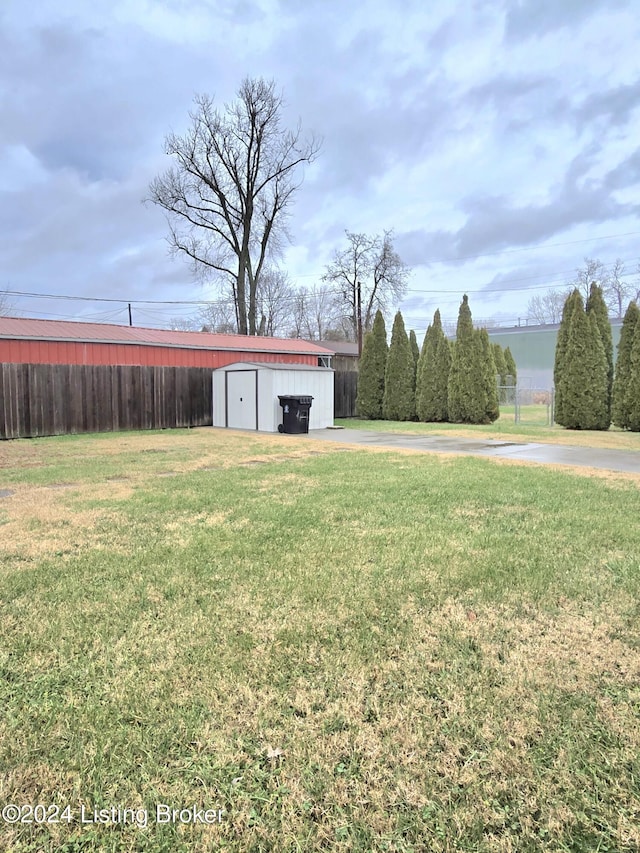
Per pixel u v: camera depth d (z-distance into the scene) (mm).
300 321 41812
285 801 1506
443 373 16844
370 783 1566
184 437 11570
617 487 5570
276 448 9375
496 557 3393
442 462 7480
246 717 1846
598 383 13266
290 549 3555
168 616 2602
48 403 12023
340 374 19250
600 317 13656
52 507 4762
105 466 7238
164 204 24297
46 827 1421
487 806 1485
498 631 2461
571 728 1791
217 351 15859
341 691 2000
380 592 2865
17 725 1794
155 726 1795
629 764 1630
